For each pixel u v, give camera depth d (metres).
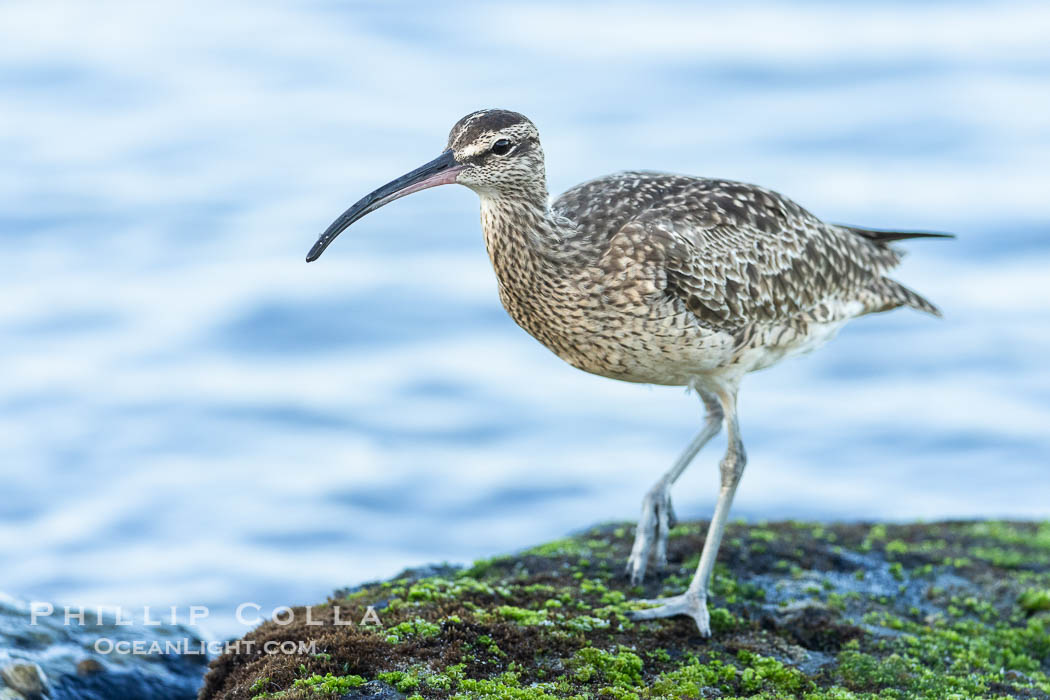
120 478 18.48
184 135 33.09
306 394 21.14
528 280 9.03
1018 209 26.33
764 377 21.78
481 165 8.77
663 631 8.45
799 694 7.78
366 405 20.72
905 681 8.02
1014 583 10.01
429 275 25.36
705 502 17.41
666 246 8.91
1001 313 23.00
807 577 9.80
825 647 8.66
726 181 9.87
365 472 18.64
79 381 21.38
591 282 8.89
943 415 19.98
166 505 17.73
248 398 20.88
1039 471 18.14
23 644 8.77
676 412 20.61
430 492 18.19
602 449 19.28
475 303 24.27
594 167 28.45
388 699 7.11
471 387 21.38
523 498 17.89
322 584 15.72
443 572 9.88
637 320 8.95
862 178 28.16
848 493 17.64
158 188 29.59
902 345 22.52
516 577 9.53
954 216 26.08
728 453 9.35
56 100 35.50
